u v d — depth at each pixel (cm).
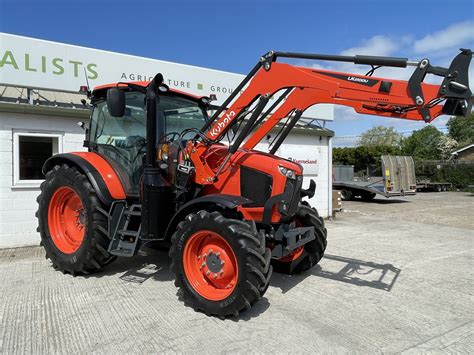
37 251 634
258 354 300
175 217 410
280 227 403
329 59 380
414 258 607
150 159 427
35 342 314
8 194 653
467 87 340
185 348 307
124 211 470
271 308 394
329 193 1062
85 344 312
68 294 424
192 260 391
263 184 404
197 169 421
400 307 401
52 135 693
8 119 650
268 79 400
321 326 352
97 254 472
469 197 1934
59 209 524
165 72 841
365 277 504
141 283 463
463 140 5172
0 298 411
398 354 303
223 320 361
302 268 501
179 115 505
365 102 379
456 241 747
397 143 6025
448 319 371
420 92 356
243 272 346
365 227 923
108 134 516
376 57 364
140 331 336
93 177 461
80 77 738
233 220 363
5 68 660
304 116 1027
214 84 915
